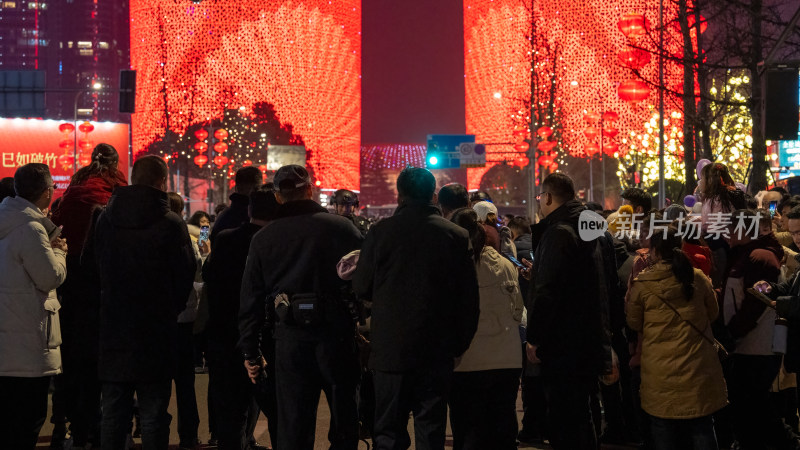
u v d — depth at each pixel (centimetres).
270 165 5766
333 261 646
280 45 12706
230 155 10400
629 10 10025
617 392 916
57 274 740
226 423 773
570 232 673
